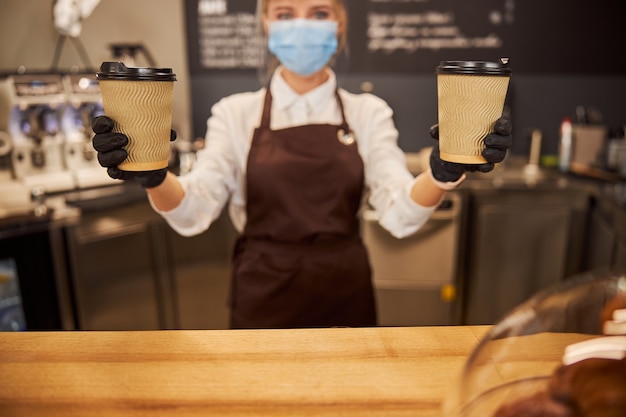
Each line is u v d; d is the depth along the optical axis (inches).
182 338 31.8
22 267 83.5
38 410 25.5
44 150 94.2
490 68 29.8
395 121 128.3
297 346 30.7
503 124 31.0
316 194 53.7
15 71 107.8
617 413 18.7
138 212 97.9
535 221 107.4
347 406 25.6
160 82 30.6
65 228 87.7
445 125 32.7
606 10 118.0
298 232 53.5
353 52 124.2
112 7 116.9
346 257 54.4
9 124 90.1
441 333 32.0
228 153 55.3
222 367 28.7
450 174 38.2
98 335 32.2
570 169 116.4
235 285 56.2
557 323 23.4
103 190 96.8
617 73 121.8
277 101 56.1
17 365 29.0
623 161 110.0
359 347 30.5
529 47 121.3
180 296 107.9
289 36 51.6
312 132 54.6
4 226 80.4
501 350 23.8
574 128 115.2
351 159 54.3
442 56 123.0
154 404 25.9
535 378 22.0
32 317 86.4
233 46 125.6
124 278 97.4
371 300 57.0
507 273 110.7
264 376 27.9
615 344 20.8
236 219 59.6
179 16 122.3
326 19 52.9
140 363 29.1
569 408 19.5
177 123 128.4
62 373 28.3
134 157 32.5
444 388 26.8
